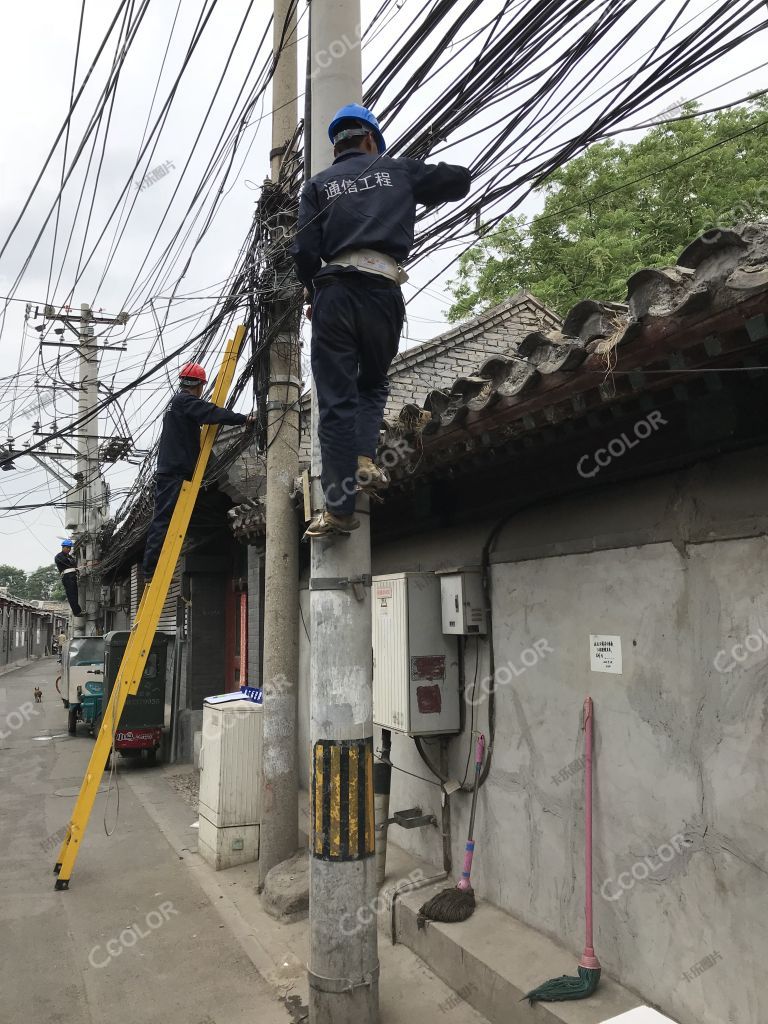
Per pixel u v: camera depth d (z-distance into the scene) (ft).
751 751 9.58
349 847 11.84
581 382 9.99
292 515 19.07
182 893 18.38
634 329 8.67
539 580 13.73
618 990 11.32
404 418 14.24
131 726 33.81
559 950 12.60
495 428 12.06
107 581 69.21
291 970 14.46
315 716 12.22
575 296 42.34
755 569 9.68
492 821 14.75
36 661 157.99
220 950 15.39
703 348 8.59
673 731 10.77
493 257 47.91
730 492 10.11
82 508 61.11
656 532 11.17
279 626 18.61
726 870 9.85
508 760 14.37
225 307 17.38
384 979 13.69
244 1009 13.24
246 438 21.91
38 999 13.62
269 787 18.26
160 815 25.72
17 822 25.23
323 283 10.71
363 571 12.30
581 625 12.66
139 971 14.61
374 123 11.59
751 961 9.46
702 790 10.26
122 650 34.45
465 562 16.11
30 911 17.43
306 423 25.52
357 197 10.71
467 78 11.51
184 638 37.47
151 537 20.85
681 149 42.34
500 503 14.99
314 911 11.91
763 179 39.47
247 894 18.13
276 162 19.48
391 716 15.96
